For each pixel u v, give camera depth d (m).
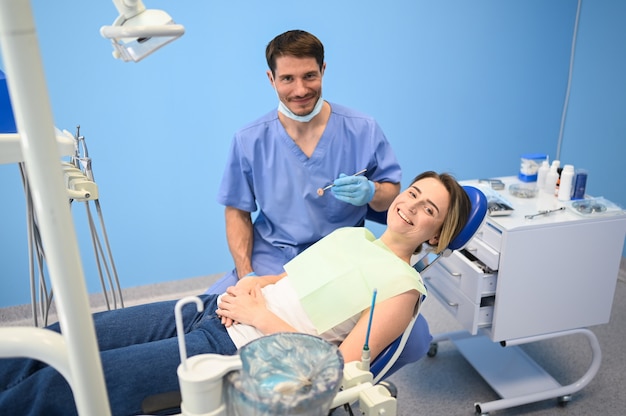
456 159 2.99
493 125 2.97
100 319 1.23
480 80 2.84
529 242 1.66
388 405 0.73
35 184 0.44
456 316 1.87
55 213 0.45
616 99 2.65
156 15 0.79
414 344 1.43
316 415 0.59
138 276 2.62
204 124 2.47
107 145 2.36
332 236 1.42
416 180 1.43
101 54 2.21
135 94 2.32
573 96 2.97
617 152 2.69
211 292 1.71
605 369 2.05
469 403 1.90
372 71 2.64
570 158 3.06
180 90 2.38
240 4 2.33
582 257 1.73
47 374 0.99
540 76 2.93
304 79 1.51
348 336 1.17
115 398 1.03
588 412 1.83
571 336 2.29
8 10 0.40
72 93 2.23
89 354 0.49
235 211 1.83
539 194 2.00
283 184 1.72
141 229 2.54
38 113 0.42
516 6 2.74
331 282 1.25
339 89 2.62
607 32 2.66
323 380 0.59
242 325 1.24
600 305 1.82
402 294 1.20
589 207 1.76
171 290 2.69
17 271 2.40
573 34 2.89
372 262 1.27
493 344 2.15
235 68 2.42
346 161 1.72
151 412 0.80
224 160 2.57
